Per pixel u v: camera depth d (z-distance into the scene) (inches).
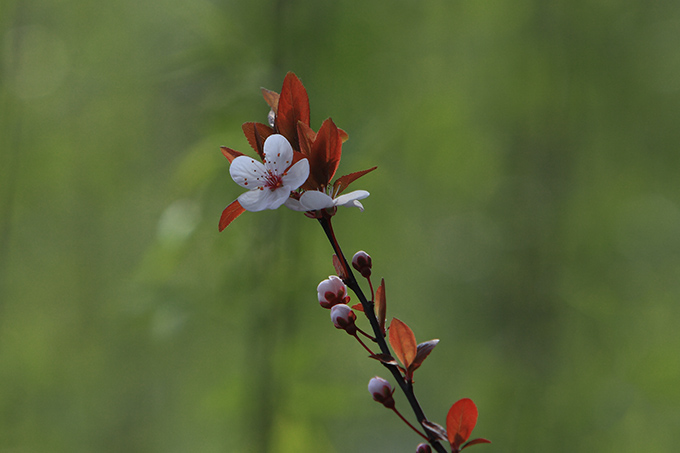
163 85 67.7
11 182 67.1
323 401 46.8
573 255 73.9
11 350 74.7
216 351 63.4
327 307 29.7
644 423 69.8
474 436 71.0
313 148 29.4
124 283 77.7
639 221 74.9
